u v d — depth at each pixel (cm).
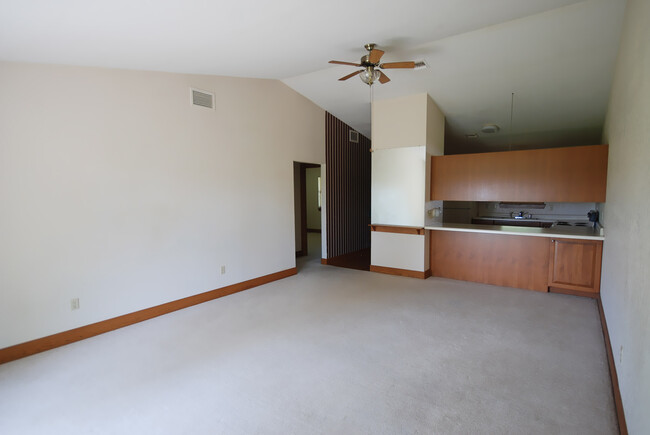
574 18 292
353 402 207
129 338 298
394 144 493
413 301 388
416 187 479
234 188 420
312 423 189
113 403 209
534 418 190
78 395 217
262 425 188
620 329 214
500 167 446
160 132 344
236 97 417
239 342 289
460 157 474
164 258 353
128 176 321
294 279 490
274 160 475
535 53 351
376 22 255
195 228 380
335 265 580
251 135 439
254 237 450
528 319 331
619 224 252
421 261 483
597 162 389
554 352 265
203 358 263
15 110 256
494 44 339
